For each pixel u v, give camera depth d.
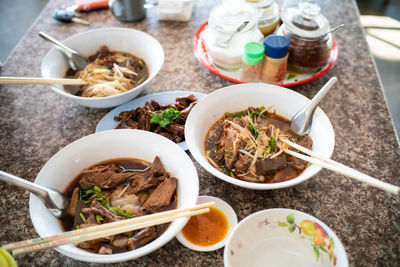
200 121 0.42
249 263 0.33
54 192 0.35
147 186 0.37
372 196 0.41
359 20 0.69
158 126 0.46
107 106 0.48
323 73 0.54
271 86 0.45
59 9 0.69
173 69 0.58
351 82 0.55
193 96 0.48
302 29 0.51
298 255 0.34
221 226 0.37
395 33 1.17
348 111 0.51
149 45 0.55
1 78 0.42
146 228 0.33
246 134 0.42
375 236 0.37
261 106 0.46
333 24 0.68
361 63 0.59
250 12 0.53
